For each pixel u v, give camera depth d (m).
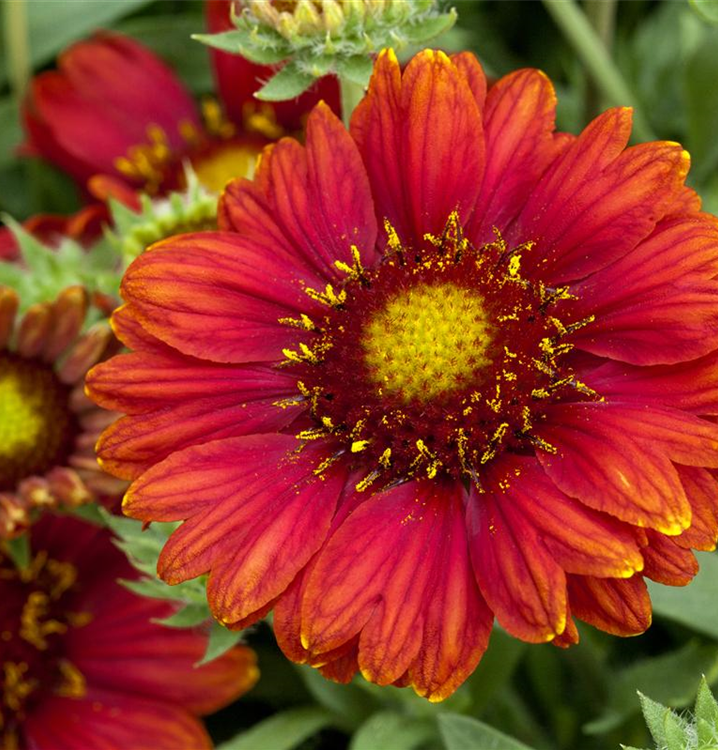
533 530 0.30
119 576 0.39
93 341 0.36
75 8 0.45
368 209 0.33
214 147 0.44
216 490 0.31
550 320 0.32
